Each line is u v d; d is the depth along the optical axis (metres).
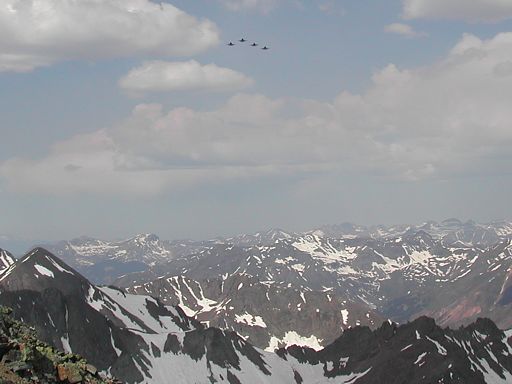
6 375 63.50
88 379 70.06
